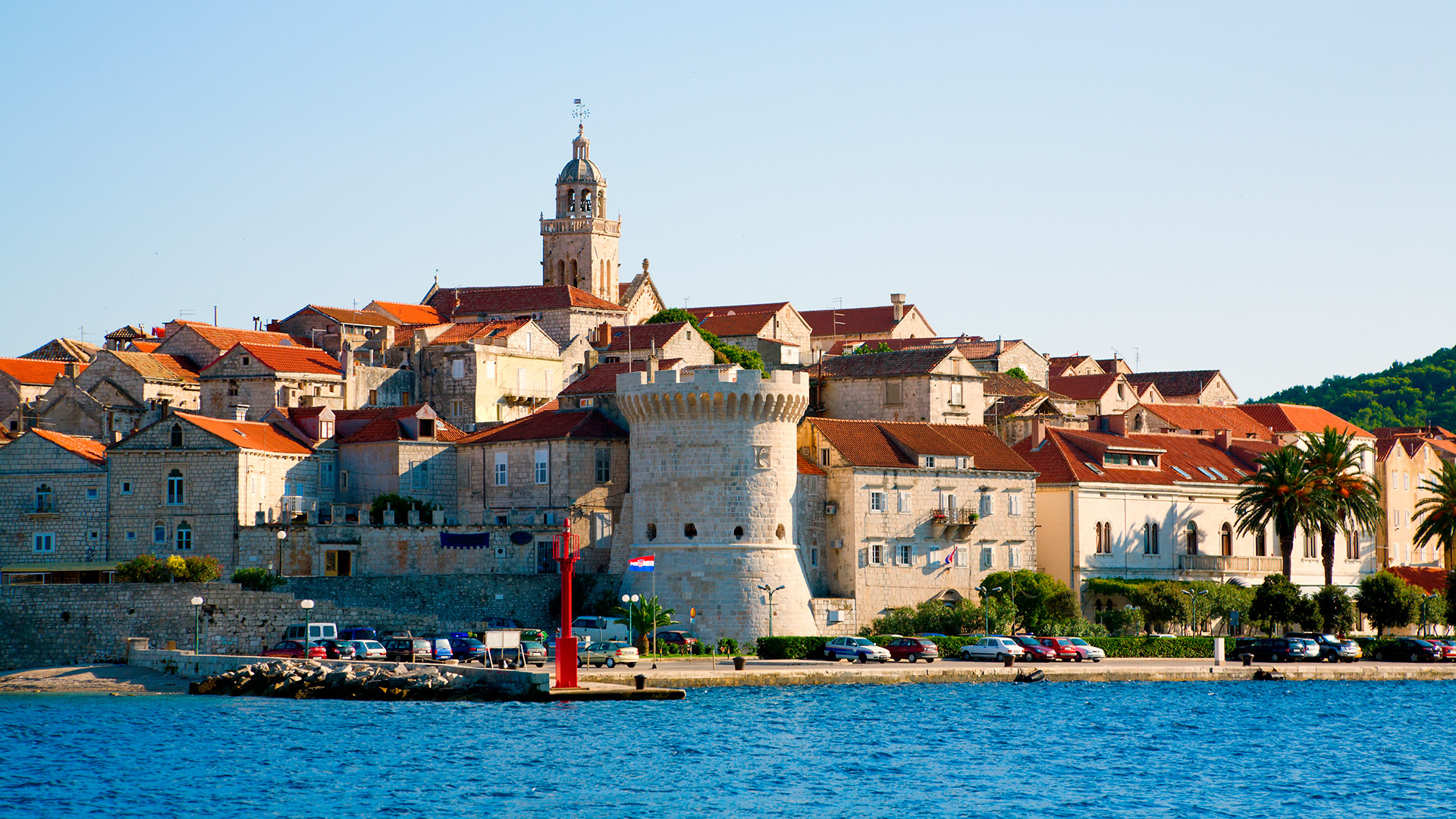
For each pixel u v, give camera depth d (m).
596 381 178.75
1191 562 176.75
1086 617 168.25
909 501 160.88
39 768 99.38
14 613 133.00
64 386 185.50
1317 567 187.75
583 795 95.00
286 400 185.00
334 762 102.19
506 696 125.38
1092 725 121.69
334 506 155.88
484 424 185.38
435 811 90.94
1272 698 139.00
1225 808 95.50
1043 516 171.38
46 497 152.50
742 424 150.88
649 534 152.88
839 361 198.12
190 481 150.00
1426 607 178.00
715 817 90.75
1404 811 95.25
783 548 152.12
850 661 144.25
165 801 92.19
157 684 131.12
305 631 136.00
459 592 146.62
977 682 141.50
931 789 98.25
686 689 130.75
